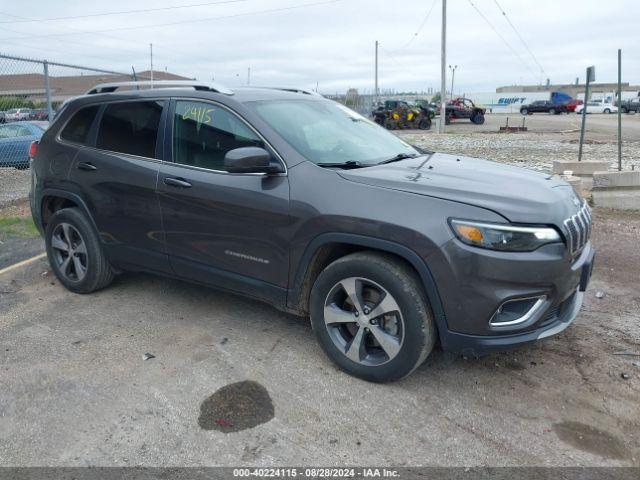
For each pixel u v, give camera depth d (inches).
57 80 674.8
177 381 134.1
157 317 170.7
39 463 106.4
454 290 116.6
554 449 109.8
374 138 169.3
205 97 154.4
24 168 489.1
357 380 134.0
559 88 3447.3
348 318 132.1
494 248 114.1
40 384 133.2
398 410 122.4
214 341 154.5
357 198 126.0
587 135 1010.1
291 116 153.9
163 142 159.6
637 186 327.9
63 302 183.3
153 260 165.5
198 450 109.9
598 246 245.9
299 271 136.0
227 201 143.4
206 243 151.3
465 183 128.5
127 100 170.9
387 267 123.0
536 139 922.7
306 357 145.2
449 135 1101.1
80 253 184.9
